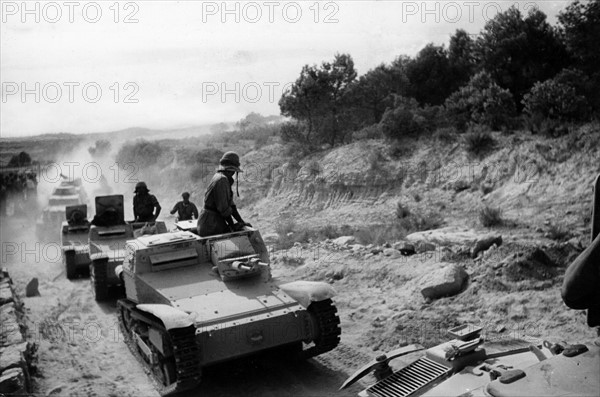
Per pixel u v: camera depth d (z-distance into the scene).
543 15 25.44
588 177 16.73
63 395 8.98
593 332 9.14
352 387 8.66
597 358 3.79
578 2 24.17
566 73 21.52
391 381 5.02
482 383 4.49
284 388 8.88
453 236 14.38
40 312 13.23
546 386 3.60
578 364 3.76
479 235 14.30
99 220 16.70
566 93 20.06
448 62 29.53
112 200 16.92
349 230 18.25
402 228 17.22
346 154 23.95
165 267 10.14
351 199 22.30
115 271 12.75
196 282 9.70
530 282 11.07
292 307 8.96
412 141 22.92
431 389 4.62
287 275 14.18
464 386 4.51
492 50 25.36
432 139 22.41
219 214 10.84
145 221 17.17
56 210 21.72
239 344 8.44
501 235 14.21
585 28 23.86
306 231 18.61
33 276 16.78
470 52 28.78
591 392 3.44
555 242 12.92
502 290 11.02
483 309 10.49
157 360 9.02
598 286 3.47
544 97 20.75
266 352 10.04
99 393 9.03
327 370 9.34
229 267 9.69
